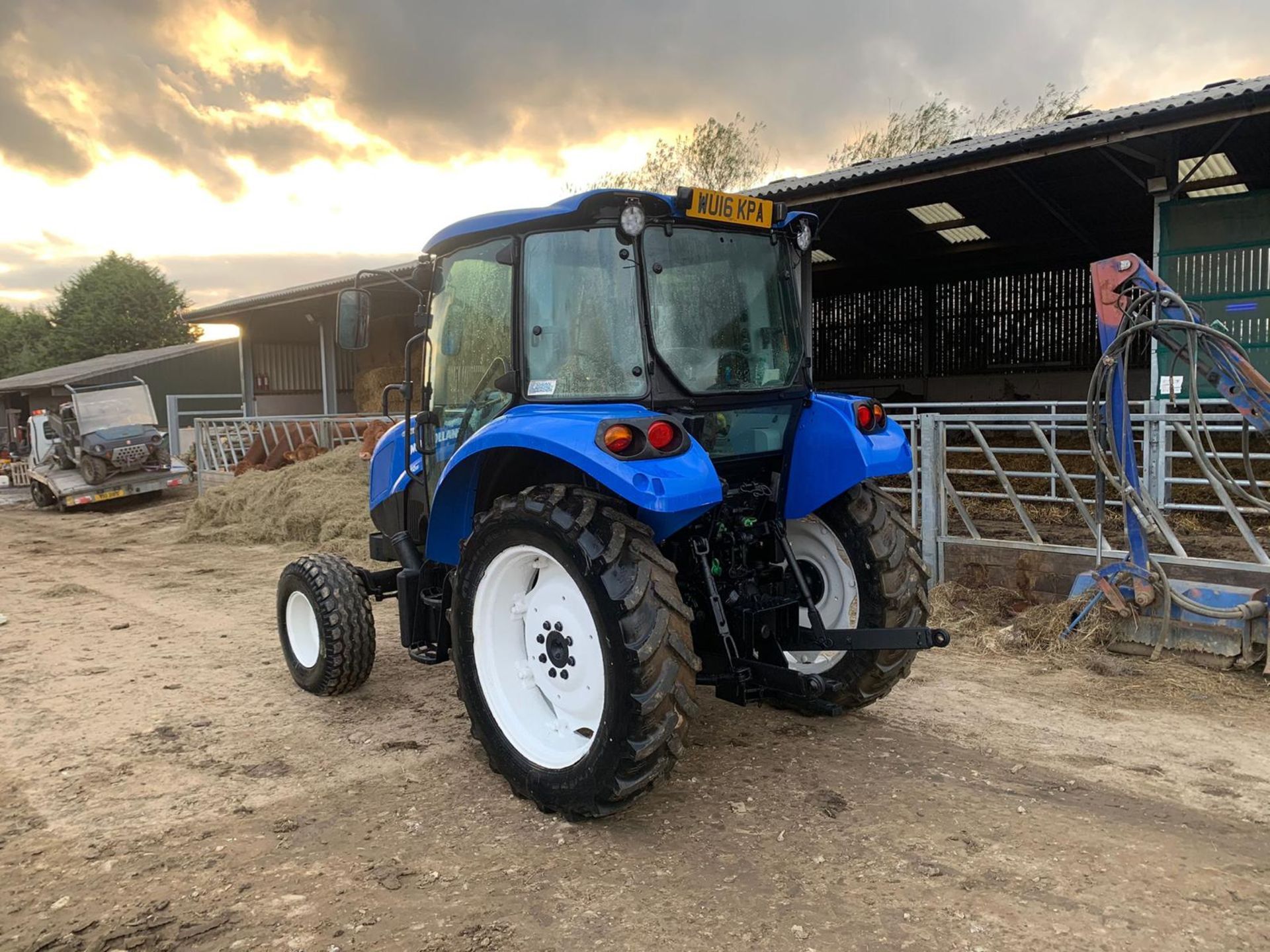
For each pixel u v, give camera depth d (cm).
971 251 1426
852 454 345
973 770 336
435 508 349
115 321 5088
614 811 289
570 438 281
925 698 415
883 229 1287
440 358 384
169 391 2889
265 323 2136
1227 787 317
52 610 675
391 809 316
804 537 388
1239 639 436
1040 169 977
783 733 375
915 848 277
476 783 337
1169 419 530
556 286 319
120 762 363
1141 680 430
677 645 277
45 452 1698
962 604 544
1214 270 888
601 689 295
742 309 341
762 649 336
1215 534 652
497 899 254
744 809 307
